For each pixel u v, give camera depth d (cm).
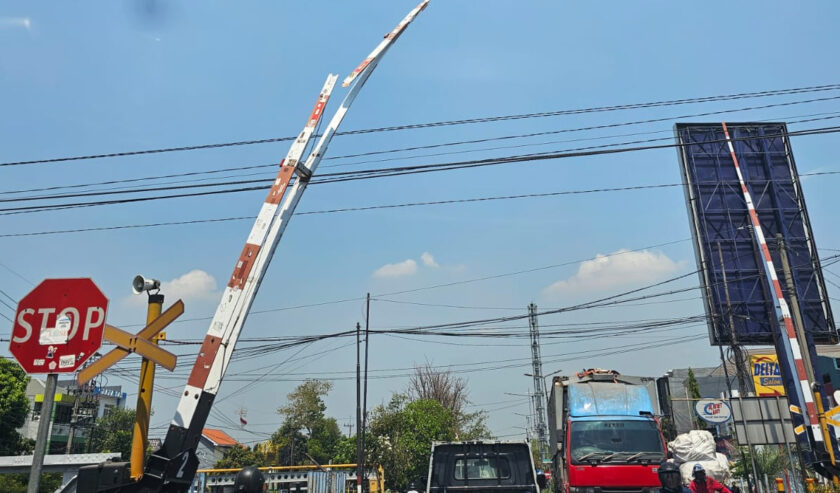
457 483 1199
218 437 8456
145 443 581
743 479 2052
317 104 812
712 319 3206
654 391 1655
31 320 509
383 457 4341
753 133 3453
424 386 5856
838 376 2802
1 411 3453
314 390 7400
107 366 549
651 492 1297
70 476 1970
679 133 3466
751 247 3291
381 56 907
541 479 1212
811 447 1454
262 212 720
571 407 1498
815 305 3195
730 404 1711
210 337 635
